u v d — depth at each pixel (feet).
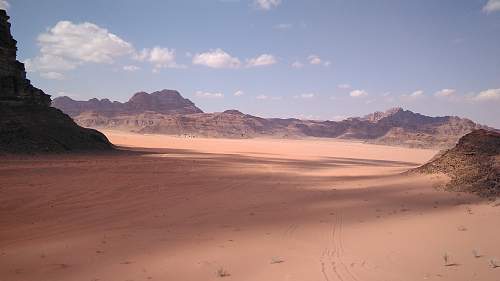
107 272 43.93
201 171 154.40
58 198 85.51
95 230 63.05
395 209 81.97
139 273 43.57
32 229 62.49
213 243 56.18
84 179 112.57
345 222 70.28
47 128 198.18
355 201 93.40
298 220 72.18
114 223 67.87
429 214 75.25
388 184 119.03
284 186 122.21
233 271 43.88
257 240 57.82
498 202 81.00
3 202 78.48
